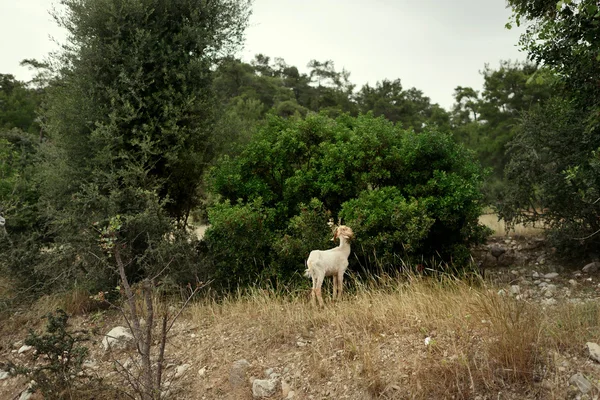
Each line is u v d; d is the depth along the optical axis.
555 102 7.97
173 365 5.03
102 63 8.09
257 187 7.82
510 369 3.65
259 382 4.28
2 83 35.72
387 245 6.59
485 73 27.28
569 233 7.35
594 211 7.12
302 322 5.36
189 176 9.12
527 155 7.81
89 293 7.36
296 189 7.44
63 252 7.58
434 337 4.37
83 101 7.92
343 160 7.32
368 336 4.64
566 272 7.36
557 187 7.29
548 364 3.66
